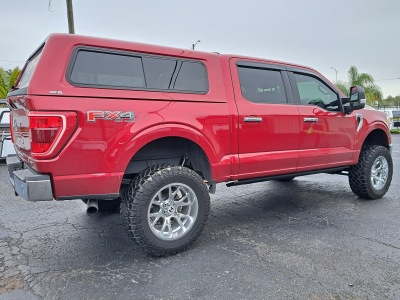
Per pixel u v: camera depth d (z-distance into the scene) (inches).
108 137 105.0
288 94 156.7
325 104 172.7
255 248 124.7
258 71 148.6
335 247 124.2
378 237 134.0
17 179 109.9
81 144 101.0
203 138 125.6
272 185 238.4
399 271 105.3
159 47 121.0
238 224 153.1
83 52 105.9
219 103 131.3
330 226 147.9
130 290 96.1
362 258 114.7
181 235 120.4
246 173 141.2
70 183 101.3
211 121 127.6
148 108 112.9
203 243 130.6
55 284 99.6
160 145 130.0
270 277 102.3
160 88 119.0
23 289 96.7
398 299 90.0
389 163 197.9
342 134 175.2
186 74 126.5
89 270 108.6
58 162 98.7
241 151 138.2
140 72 116.0
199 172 137.3
